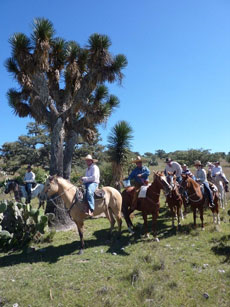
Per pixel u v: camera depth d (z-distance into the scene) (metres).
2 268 5.81
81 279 4.93
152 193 7.06
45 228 7.76
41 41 8.35
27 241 7.43
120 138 11.51
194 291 4.22
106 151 11.98
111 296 4.23
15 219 7.65
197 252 5.85
